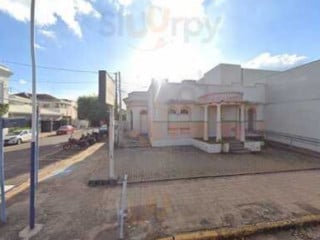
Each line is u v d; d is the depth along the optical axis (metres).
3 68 22.53
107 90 6.86
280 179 8.18
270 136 18.45
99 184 7.79
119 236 4.35
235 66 20.64
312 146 14.59
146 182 7.98
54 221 5.03
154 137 16.95
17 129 23.11
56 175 9.10
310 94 14.77
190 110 17.39
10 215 5.34
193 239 4.34
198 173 9.10
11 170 10.20
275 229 4.71
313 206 5.73
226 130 18.02
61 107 49.78
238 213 5.36
